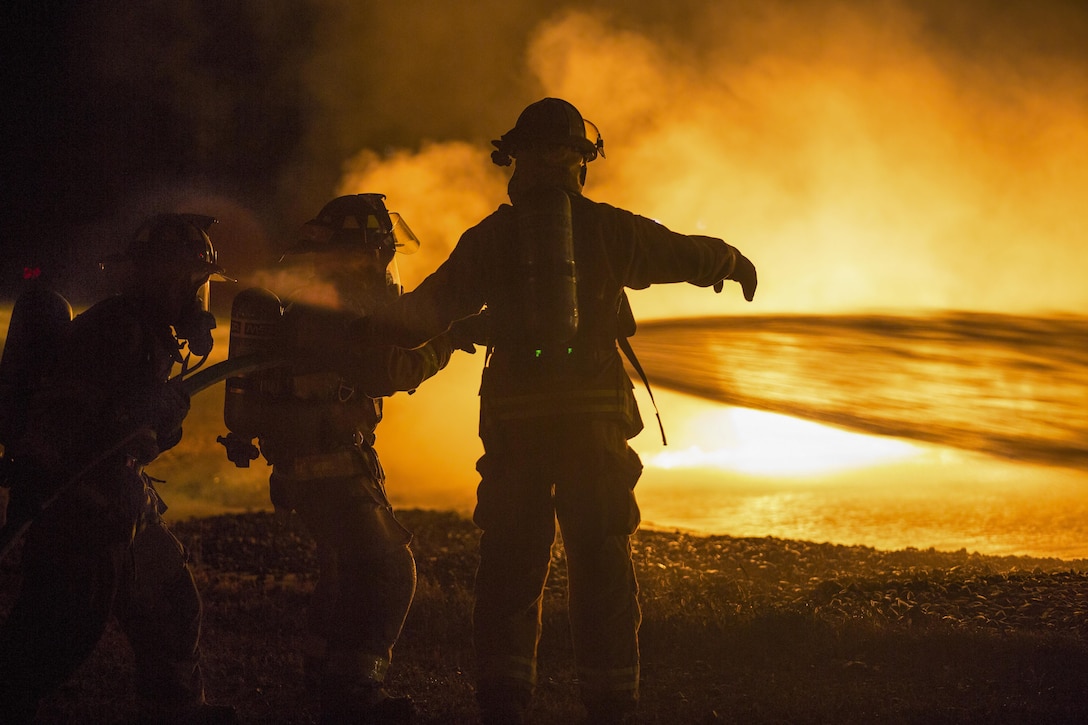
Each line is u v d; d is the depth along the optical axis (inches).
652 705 318.7
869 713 296.8
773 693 323.3
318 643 311.6
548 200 256.1
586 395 260.2
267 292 289.1
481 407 270.8
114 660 370.0
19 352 259.8
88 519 250.5
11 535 241.6
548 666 367.6
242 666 365.7
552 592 493.7
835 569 569.0
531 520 261.1
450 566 570.6
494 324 265.0
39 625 247.9
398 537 294.8
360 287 292.4
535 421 260.4
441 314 258.5
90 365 254.1
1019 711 293.1
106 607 253.1
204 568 583.5
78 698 325.7
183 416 263.4
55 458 248.8
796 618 399.5
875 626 392.5
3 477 253.4
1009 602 438.6
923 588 465.7
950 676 334.6
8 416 256.4
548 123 268.5
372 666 283.9
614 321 268.1
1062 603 430.0
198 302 271.1
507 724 256.1
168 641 270.5
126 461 256.1
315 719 303.4
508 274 261.9
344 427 291.1
